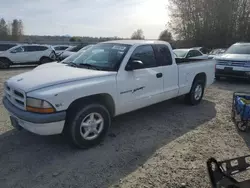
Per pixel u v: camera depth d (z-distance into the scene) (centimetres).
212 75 634
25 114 296
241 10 2908
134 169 294
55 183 264
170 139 382
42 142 362
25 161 308
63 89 301
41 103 287
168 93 476
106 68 376
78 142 330
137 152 337
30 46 1538
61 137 380
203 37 3020
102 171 288
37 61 1566
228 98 663
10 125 428
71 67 396
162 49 463
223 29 2934
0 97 622
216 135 399
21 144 356
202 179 275
